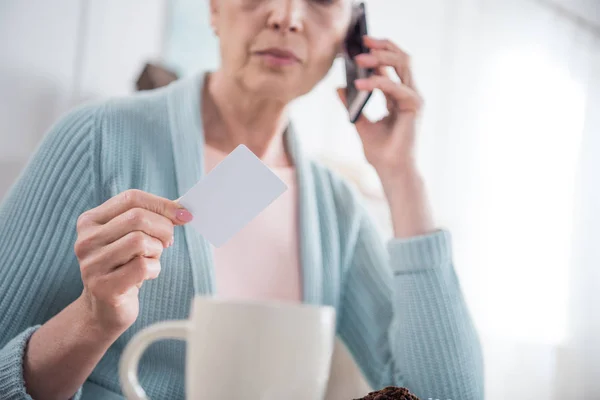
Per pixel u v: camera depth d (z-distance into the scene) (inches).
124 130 36.5
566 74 82.4
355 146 68.0
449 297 37.6
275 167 41.2
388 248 39.4
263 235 38.9
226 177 21.1
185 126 37.7
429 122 77.5
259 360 15.4
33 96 61.2
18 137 60.7
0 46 59.8
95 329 22.7
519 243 79.0
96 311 22.4
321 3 39.8
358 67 41.8
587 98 83.0
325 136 67.2
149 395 31.9
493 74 79.8
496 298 77.6
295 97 40.1
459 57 78.5
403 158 40.4
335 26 40.5
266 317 15.5
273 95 39.2
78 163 34.2
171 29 65.8
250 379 15.4
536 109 80.8
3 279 30.7
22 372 23.3
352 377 42.6
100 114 36.6
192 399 16.0
